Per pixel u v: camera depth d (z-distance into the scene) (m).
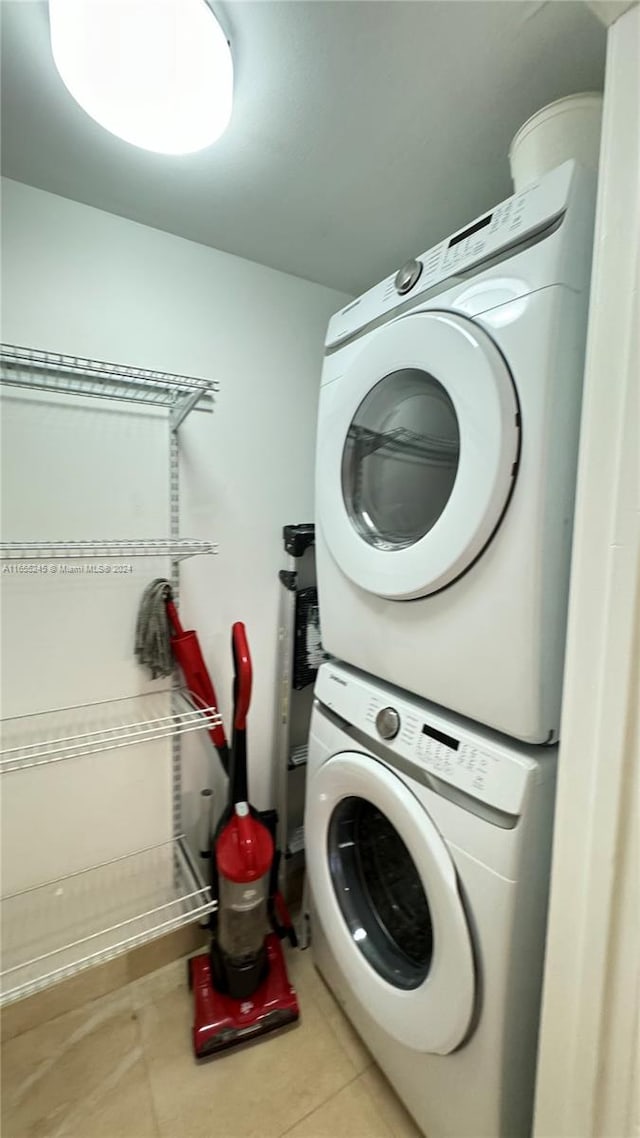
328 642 1.19
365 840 1.16
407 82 0.84
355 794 1.03
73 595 1.22
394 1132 1.00
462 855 0.78
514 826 0.72
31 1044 1.17
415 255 1.40
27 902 1.22
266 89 0.85
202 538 1.41
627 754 0.60
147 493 1.30
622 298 0.57
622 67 0.56
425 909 0.97
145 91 0.77
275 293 1.48
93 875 1.30
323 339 1.59
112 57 0.72
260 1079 1.10
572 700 0.66
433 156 1.01
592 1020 0.65
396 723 0.94
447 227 1.26
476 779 0.77
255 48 0.77
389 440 1.04
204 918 1.32
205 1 0.68
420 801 0.86
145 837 1.38
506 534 0.73
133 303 1.25
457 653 0.83
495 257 0.77
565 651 0.69
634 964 0.61
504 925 0.72
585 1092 0.67
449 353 0.78
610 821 0.61
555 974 0.70
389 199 1.15
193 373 1.35
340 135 0.95
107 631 1.27
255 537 1.51
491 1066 0.77
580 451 0.63
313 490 1.62
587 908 0.65
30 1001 1.21
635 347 0.56
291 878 1.62
